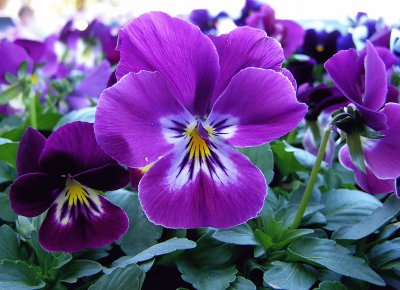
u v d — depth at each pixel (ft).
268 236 0.42
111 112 0.33
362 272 0.39
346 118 0.41
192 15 1.01
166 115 0.36
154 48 0.35
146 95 0.34
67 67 0.98
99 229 0.39
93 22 1.02
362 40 0.86
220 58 0.37
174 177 0.36
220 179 0.37
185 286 0.45
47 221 0.39
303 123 0.75
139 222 0.44
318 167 0.43
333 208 0.50
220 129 0.37
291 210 0.47
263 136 0.36
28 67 0.73
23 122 0.72
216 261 0.42
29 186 0.38
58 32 1.00
